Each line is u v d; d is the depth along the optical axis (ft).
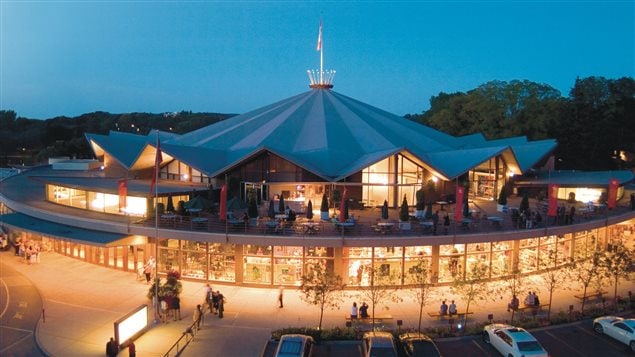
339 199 152.56
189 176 180.14
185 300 115.55
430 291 113.60
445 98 408.67
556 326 103.50
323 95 213.66
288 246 120.47
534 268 136.15
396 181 159.74
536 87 298.15
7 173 297.94
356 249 121.39
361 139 178.91
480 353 90.53
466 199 153.07
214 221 132.16
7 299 116.26
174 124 626.64
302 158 161.38
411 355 81.20
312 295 112.06
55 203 170.60
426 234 121.90
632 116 295.69
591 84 310.65
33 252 146.82
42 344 92.02
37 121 611.88
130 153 199.00
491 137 297.74
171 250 130.41
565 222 138.00
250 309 110.32
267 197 160.56
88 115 651.66
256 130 190.49
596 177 203.00
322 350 91.50
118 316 105.91
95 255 145.48
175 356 86.99
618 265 116.47
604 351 91.71
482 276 115.85
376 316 104.68
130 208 144.56
